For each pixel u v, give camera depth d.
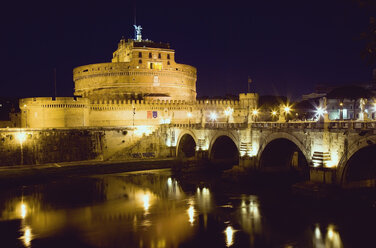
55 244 36.50
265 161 62.09
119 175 77.00
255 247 34.72
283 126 55.03
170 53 134.62
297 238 36.34
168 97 129.88
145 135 99.75
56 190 62.12
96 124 107.56
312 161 48.09
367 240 34.94
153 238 37.69
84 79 133.38
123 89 127.06
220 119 132.12
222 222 42.34
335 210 43.34
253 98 136.25
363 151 42.25
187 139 94.38
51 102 98.62
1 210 49.53
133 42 129.62
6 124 123.62
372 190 46.66
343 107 113.94
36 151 84.94
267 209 46.56
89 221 44.00
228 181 65.12
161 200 54.03
